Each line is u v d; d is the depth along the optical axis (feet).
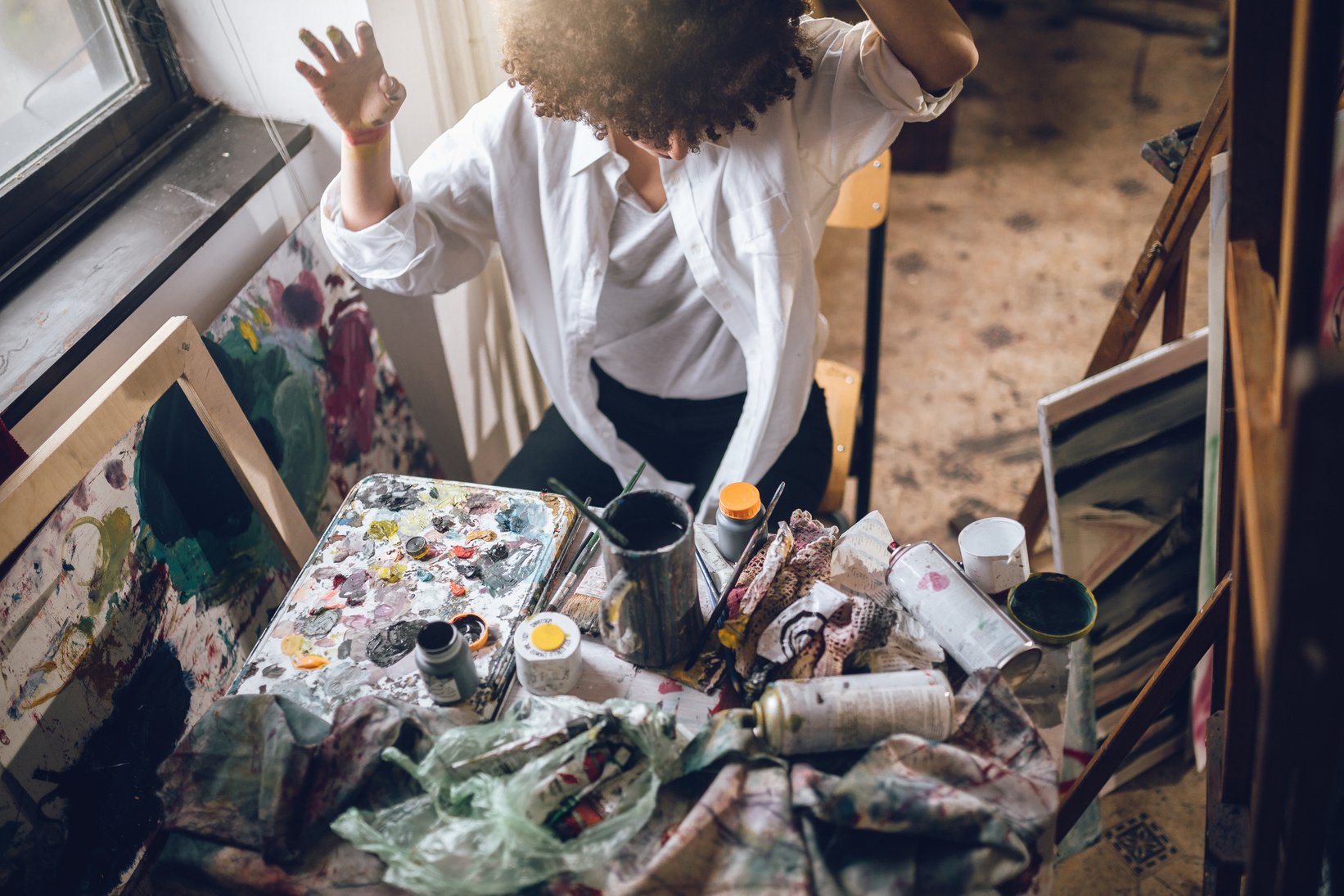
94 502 4.04
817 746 3.21
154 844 3.65
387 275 4.81
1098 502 5.09
